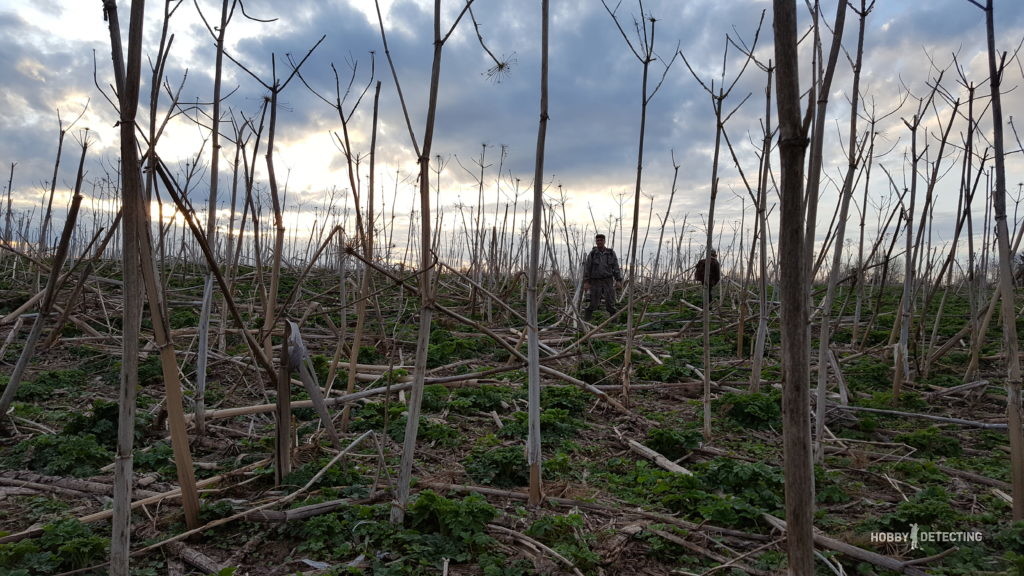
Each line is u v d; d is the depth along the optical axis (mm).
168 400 3979
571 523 4273
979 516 4605
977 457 6461
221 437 6152
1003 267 4273
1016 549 4102
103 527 4133
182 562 3828
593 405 8109
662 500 4879
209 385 8141
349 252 3857
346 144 4512
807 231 4039
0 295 12523
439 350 10805
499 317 15109
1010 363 4273
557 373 7824
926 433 6676
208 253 4012
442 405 7684
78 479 4914
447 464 5809
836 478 5617
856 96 4906
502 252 18203
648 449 6281
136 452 5477
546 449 6285
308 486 4484
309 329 11859
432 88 3895
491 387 8211
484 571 3746
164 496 4500
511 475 5453
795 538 2084
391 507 4195
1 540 3799
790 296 2037
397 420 6820
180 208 3650
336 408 7195
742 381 9844
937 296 20109
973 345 9055
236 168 8133
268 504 4406
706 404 6777
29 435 5941
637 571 3924
